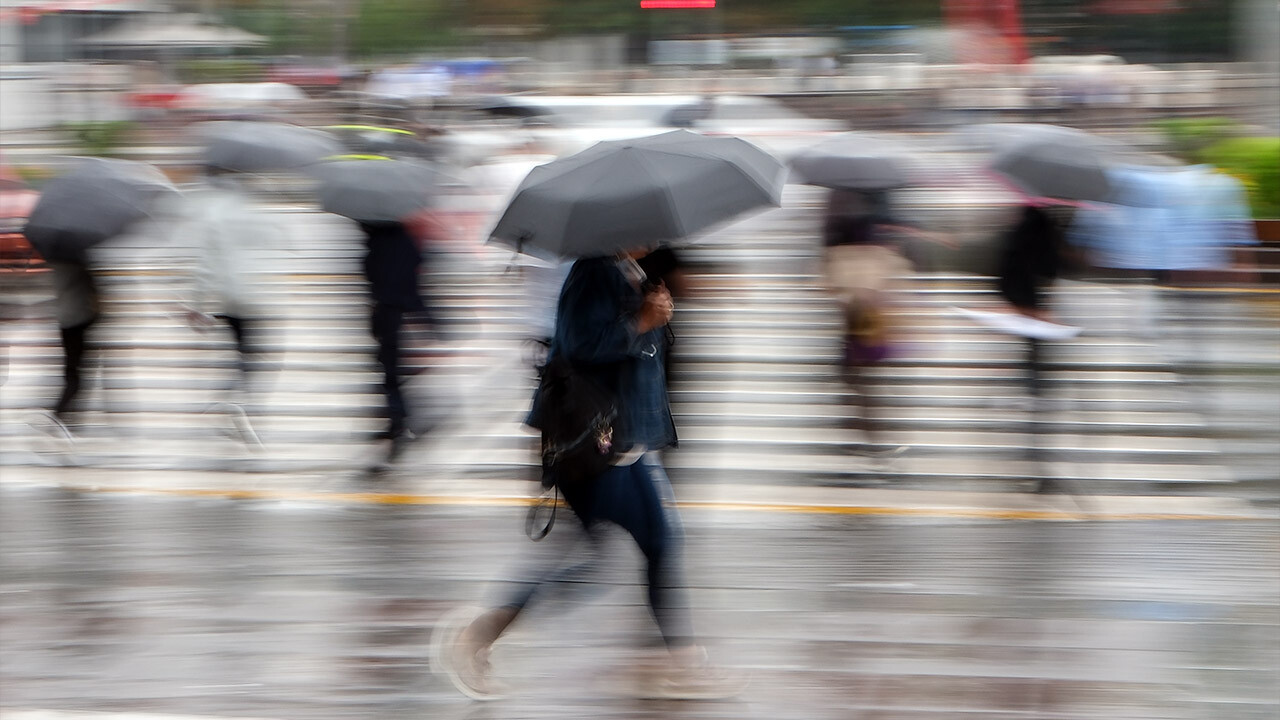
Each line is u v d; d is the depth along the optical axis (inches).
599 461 439.8
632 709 468.1
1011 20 3213.6
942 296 1295.5
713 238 1647.4
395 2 4699.8
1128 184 831.1
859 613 551.5
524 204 435.2
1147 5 3774.6
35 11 2731.3
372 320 764.6
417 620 550.9
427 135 2250.2
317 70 3720.5
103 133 2522.1
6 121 2608.3
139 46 3129.9
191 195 812.0
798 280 1409.9
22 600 577.9
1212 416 875.4
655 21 4195.4
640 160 435.2
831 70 3750.0
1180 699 471.2
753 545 639.8
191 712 468.8
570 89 3725.4
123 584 596.4
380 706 473.1
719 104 2603.3
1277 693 474.6
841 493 729.0
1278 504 695.7
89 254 809.5
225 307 808.9
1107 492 723.4
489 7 4886.8
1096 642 519.8
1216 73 3002.0
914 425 864.3
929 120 3120.1
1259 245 1428.4
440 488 745.6
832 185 849.5
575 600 543.2
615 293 435.5
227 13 4387.3
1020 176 685.9
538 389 448.8
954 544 637.9
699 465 784.3
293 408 933.8
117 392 978.7
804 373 1011.9
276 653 518.9
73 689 488.1
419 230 761.0
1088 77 3078.2
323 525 679.7
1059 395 824.3
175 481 768.3
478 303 1293.1
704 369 1026.7
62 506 720.3
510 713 466.3
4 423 903.1
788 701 472.1
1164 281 904.9
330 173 750.5
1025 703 468.4
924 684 484.4
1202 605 555.8
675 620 468.1
